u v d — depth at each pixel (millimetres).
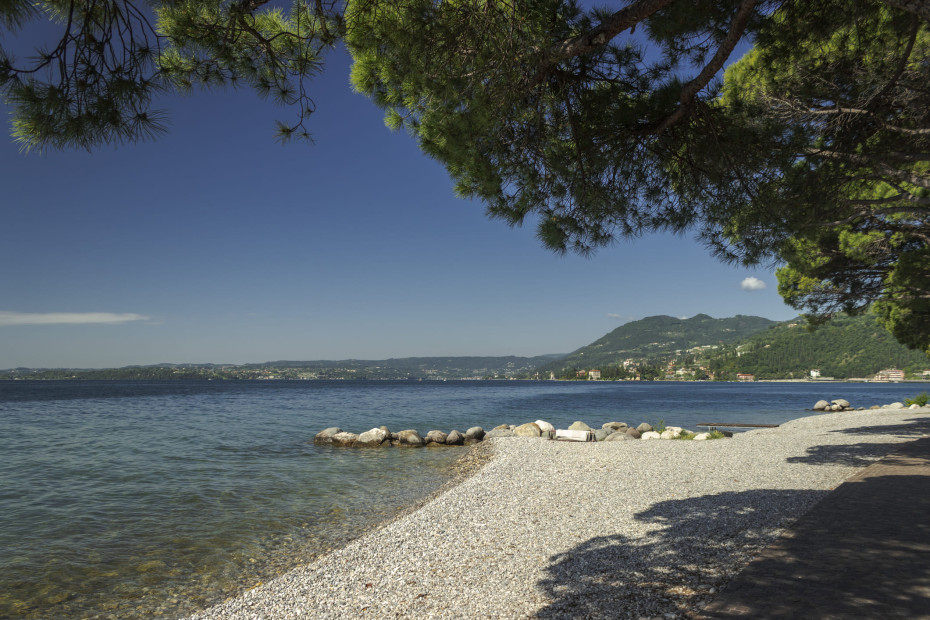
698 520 6828
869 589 3852
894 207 9070
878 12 6684
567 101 6074
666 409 47000
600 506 8156
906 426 18734
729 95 7426
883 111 7754
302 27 4812
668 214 7332
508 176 6645
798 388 142250
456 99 5312
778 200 7348
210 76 4684
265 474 13664
